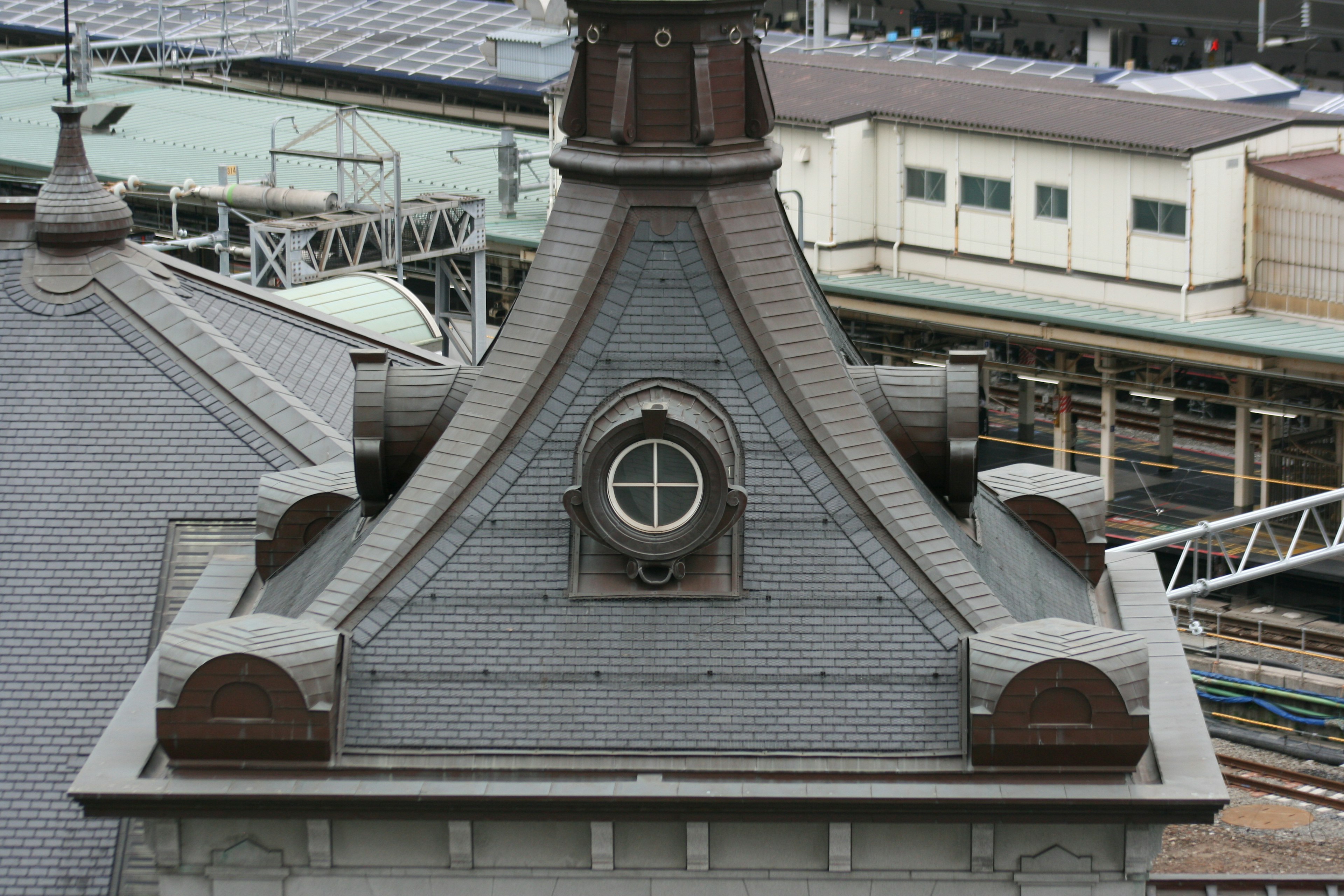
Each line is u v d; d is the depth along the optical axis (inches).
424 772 1809.8
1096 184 7775.6
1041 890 1813.5
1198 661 6077.8
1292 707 5708.7
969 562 1910.7
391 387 2034.9
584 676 1851.6
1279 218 7514.8
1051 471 2390.5
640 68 1913.1
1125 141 7598.4
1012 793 1770.4
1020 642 1803.6
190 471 2628.0
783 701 1839.3
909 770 1793.8
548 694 1846.7
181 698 1792.6
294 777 1811.0
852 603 1876.2
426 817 1801.2
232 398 2701.8
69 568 2513.5
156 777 1825.8
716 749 1815.9
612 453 1855.3
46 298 2773.1
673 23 1897.1
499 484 1916.8
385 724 1838.1
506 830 1824.6
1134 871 1804.9
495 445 1918.1
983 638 1819.6
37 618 2447.1
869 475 1908.2
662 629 1868.8
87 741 2282.2
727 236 1920.5
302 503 2258.9
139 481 2615.7
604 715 1834.4
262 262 7101.4
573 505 1868.8
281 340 3206.2
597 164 1931.6
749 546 1893.5
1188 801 1755.7
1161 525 7421.3
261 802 1792.6
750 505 1903.3
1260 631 6402.6
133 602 2472.9
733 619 1870.1
